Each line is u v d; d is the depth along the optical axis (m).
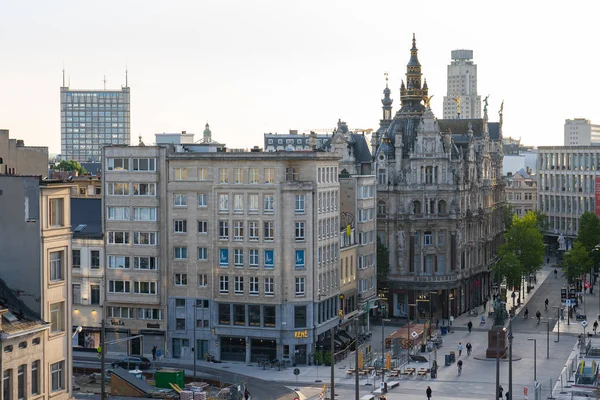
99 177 199.12
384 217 193.62
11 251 81.12
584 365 140.75
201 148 167.12
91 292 156.00
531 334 174.25
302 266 147.38
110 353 154.62
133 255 153.50
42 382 80.31
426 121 195.00
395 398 126.06
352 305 170.12
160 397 119.94
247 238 147.88
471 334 176.62
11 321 77.50
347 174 176.88
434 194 193.50
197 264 150.88
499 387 116.88
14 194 81.00
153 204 152.25
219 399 120.50
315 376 139.88
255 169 147.25
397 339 152.25
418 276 191.75
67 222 84.44
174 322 152.50
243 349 149.88
